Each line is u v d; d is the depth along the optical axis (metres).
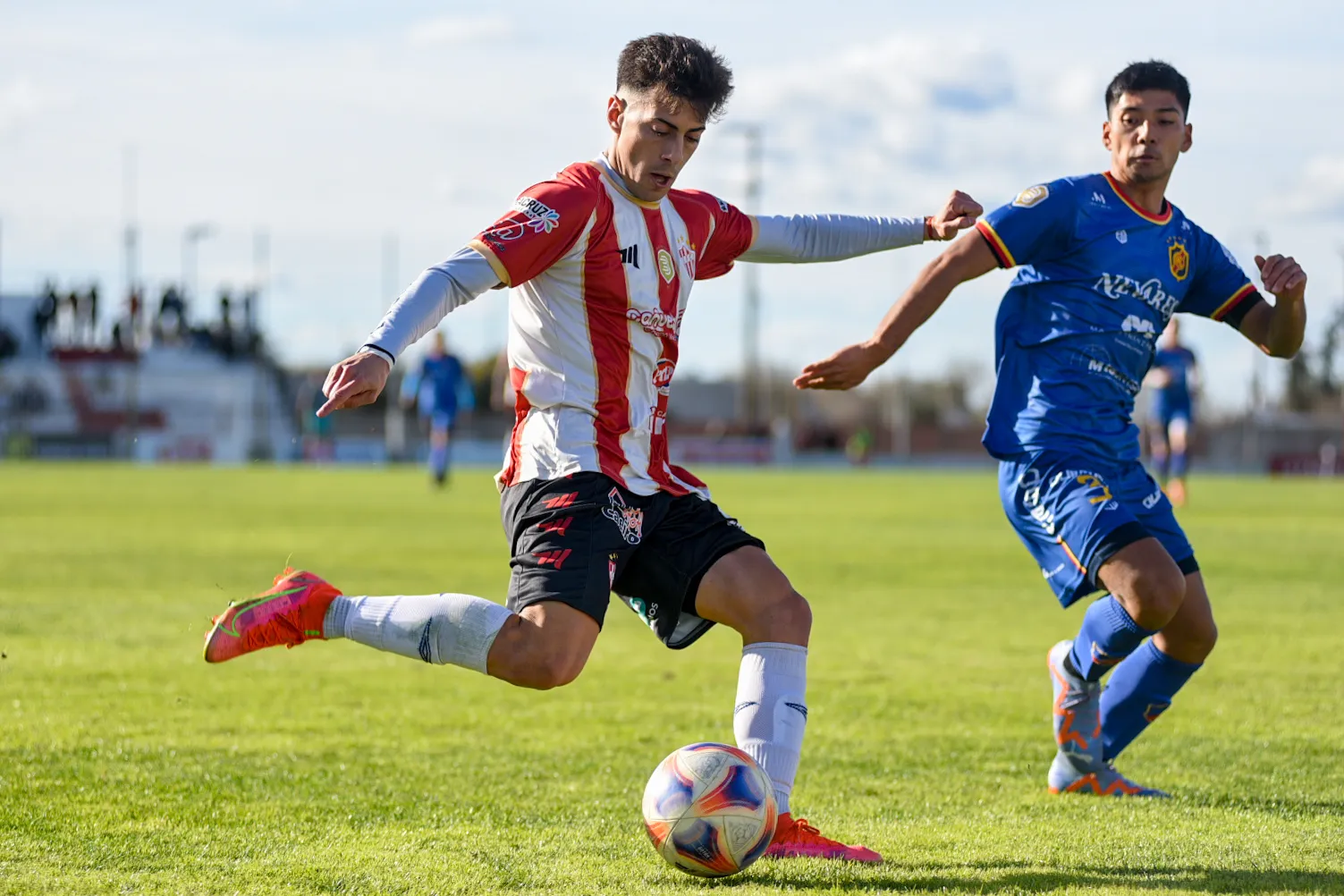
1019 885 6.20
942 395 133.62
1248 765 9.11
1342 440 97.19
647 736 9.88
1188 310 8.77
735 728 6.85
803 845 6.68
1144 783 8.58
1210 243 8.62
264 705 10.85
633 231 6.97
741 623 6.95
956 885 6.21
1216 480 69.38
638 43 6.86
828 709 10.99
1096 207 8.22
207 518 30.73
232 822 7.30
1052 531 8.09
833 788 8.42
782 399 123.81
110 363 84.00
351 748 9.37
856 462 92.94
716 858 6.15
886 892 6.11
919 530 29.61
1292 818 7.65
